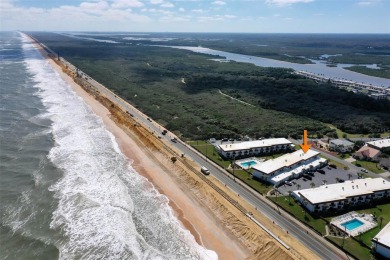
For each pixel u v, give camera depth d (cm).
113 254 5884
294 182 8900
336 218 7344
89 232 6412
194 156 10450
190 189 8462
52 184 8025
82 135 11662
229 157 10419
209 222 7156
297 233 6744
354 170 9825
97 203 7419
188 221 7138
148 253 6012
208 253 6175
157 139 11662
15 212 6831
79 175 8594
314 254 6109
